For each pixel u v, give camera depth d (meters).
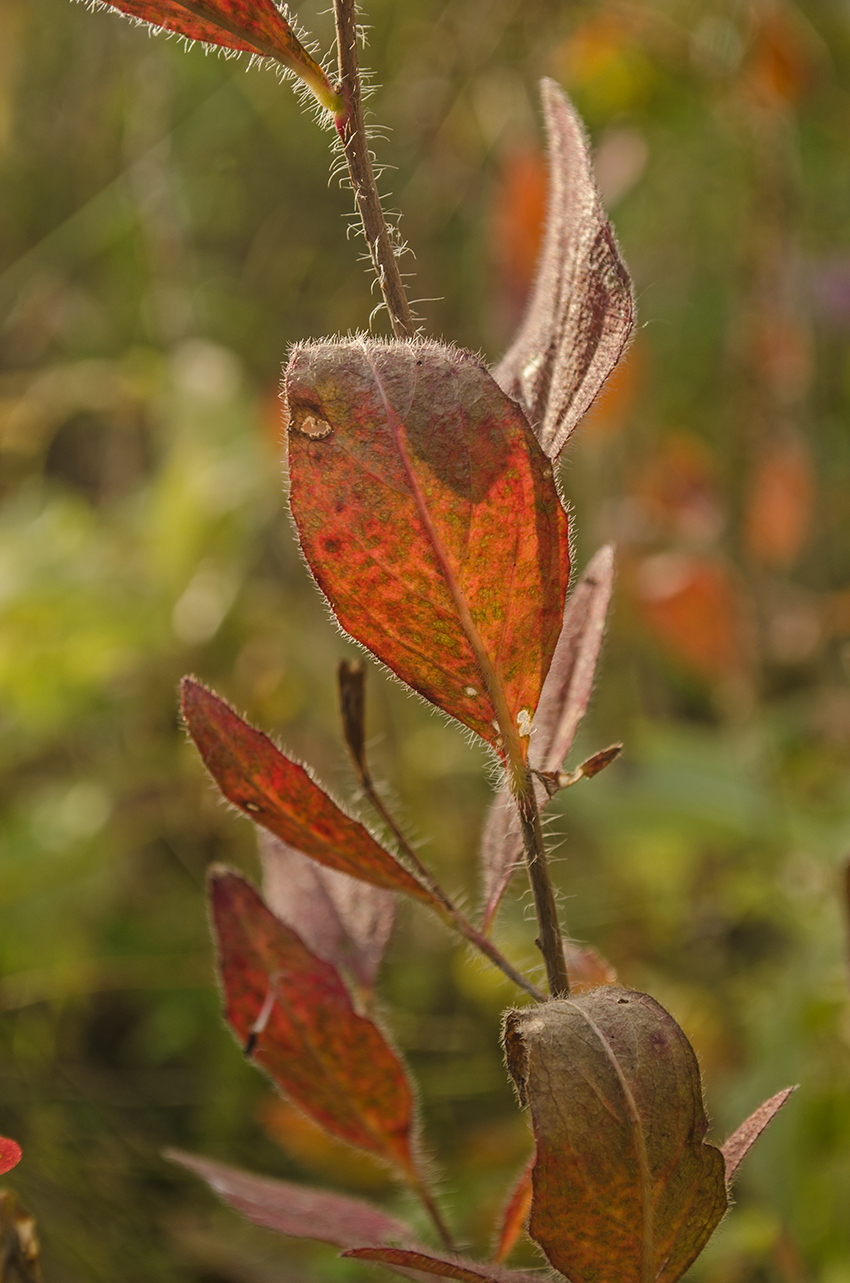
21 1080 0.78
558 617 0.36
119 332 1.25
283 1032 0.41
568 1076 0.36
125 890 0.93
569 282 0.38
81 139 1.27
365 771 0.39
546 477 0.36
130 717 1.01
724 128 1.10
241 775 0.38
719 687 1.01
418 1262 0.37
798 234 1.02
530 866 0.38
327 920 0.43
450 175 1.17
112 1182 0.72
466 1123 0.77
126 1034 0.85
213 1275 0.67
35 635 0.95
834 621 0.99
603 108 1.07
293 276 1.25
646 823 0.83
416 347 0.36
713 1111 0.72
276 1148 0.76
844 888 0.45
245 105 1.22
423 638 0.36
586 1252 0.36
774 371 1.04
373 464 0.35
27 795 0.96
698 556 0.98
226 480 1.03
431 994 0.85
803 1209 0.64
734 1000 0.83
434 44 1.14
